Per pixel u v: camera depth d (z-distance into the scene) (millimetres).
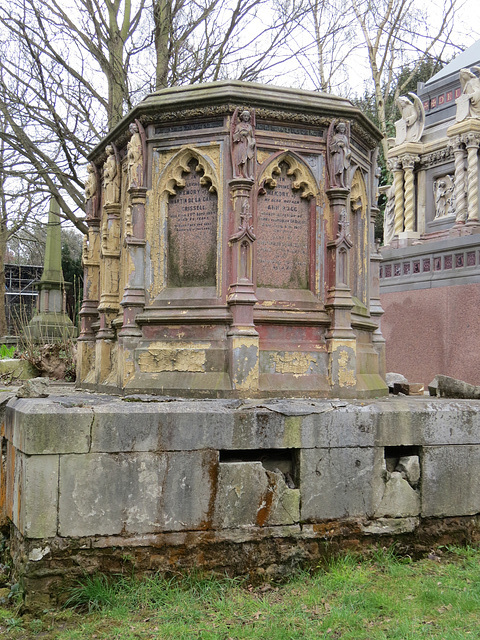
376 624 4281
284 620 4297
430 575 5105
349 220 6738
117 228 7184
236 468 5055
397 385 8094
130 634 4160
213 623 4289
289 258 6379
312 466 5246
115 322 6750
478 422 5781
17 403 5277
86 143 13930
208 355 5996
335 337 6223
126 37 14305
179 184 6344
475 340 12242
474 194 13672
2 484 5574
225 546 5016
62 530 4648
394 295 14039
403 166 15523
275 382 6051
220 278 6117
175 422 4938
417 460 5578
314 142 6445
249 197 6043
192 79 14289
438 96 15547
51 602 4629
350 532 5324
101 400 5391
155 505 4863
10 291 37750
